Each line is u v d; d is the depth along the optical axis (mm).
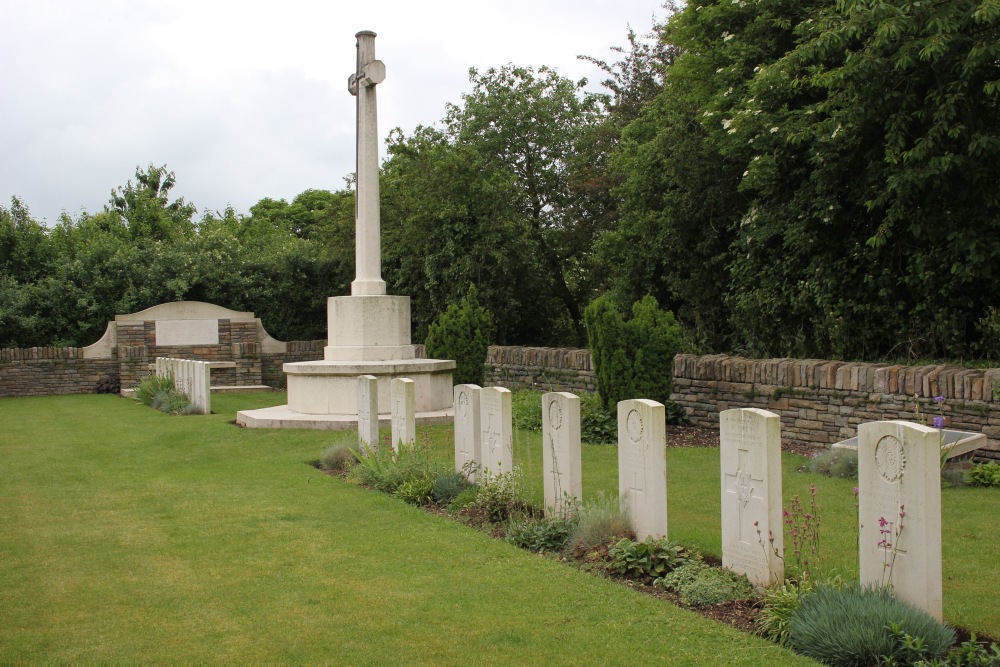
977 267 11781
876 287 13750
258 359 25734
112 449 12875
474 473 8836
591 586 5855
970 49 10781
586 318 13523
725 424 5879
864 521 5008
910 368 10578
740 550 5758
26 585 6180
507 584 5953
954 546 6617
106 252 28844
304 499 8938
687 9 16562
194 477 10367
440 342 17531
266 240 38406
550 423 7637
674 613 5285
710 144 16094
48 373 24844
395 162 28625
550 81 29438
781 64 12695
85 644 5035
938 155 11375
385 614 5434
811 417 11664
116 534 7625
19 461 11898
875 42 11070
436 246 24969
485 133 28609
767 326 16453
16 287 27266
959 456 9250
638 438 6602
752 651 4672
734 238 17953
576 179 27781
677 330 13312
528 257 25375
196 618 5445
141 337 25141
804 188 14086
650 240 19250
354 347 15344
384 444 10891
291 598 5789
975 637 4738
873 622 4465
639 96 28359
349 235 28297
